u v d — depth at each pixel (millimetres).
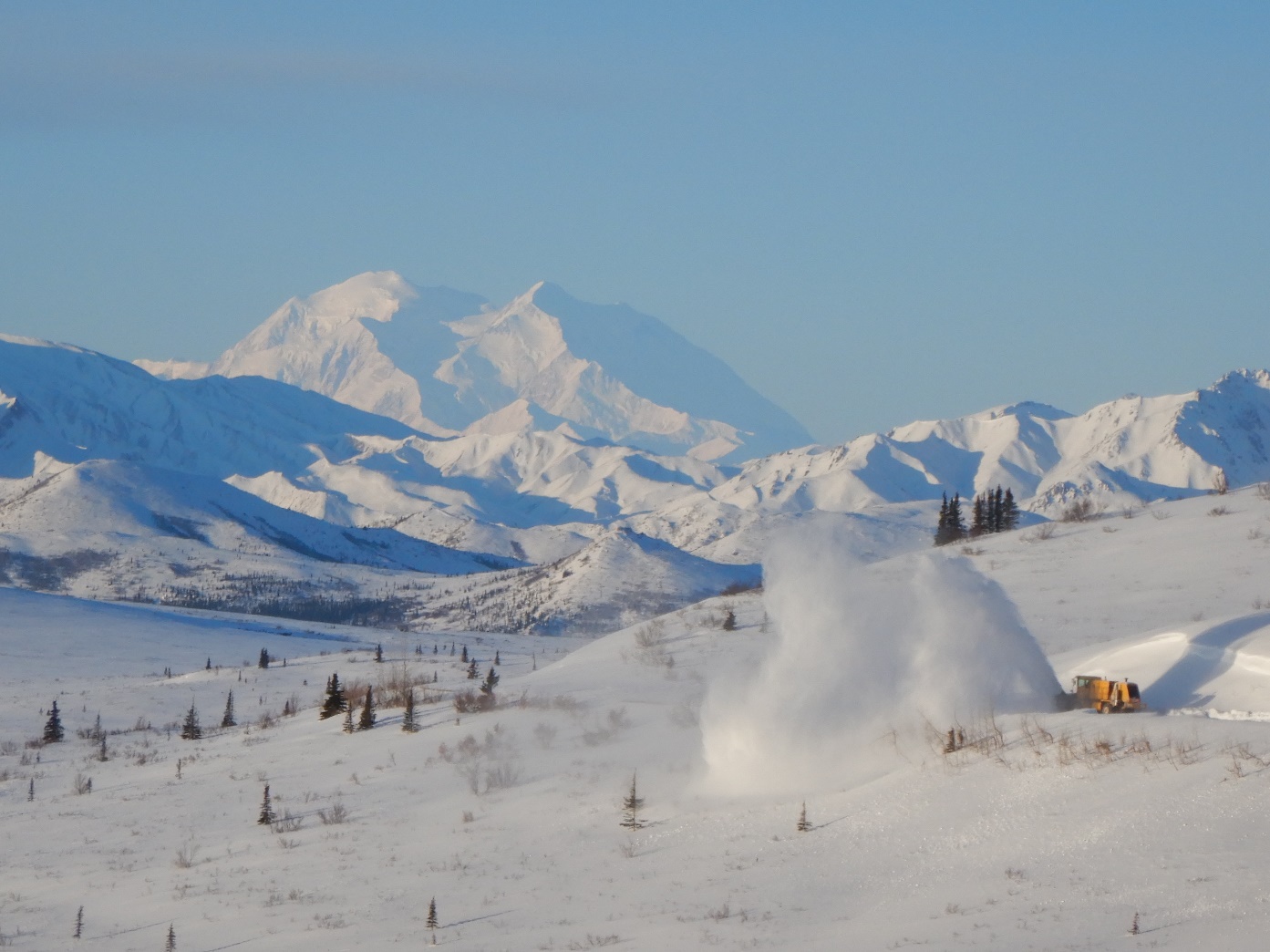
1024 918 49531
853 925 53062
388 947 60000
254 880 76562
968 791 62875
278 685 198250
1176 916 47250
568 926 59188
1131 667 76875
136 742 144250
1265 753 57375
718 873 62531
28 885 82250
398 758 105250
